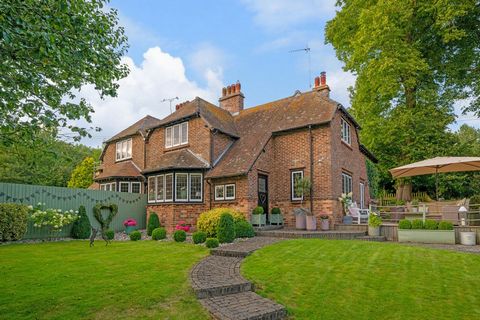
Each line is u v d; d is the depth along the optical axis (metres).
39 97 6.21
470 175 27.89
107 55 6.75
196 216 18.03
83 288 6.46
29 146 6.60
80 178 37.00
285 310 5.73
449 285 6.88
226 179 17.34
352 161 20.64
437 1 21.98
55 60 5.59
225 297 6.29
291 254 9.62
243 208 16.33
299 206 17.25
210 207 17.78
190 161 18.48
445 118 24.86
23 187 15.49
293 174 17.84
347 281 7.12
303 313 5.71
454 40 24.45
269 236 14.60
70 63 6.11
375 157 26.52
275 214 17.33
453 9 21.05
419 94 24.50
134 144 25.31
